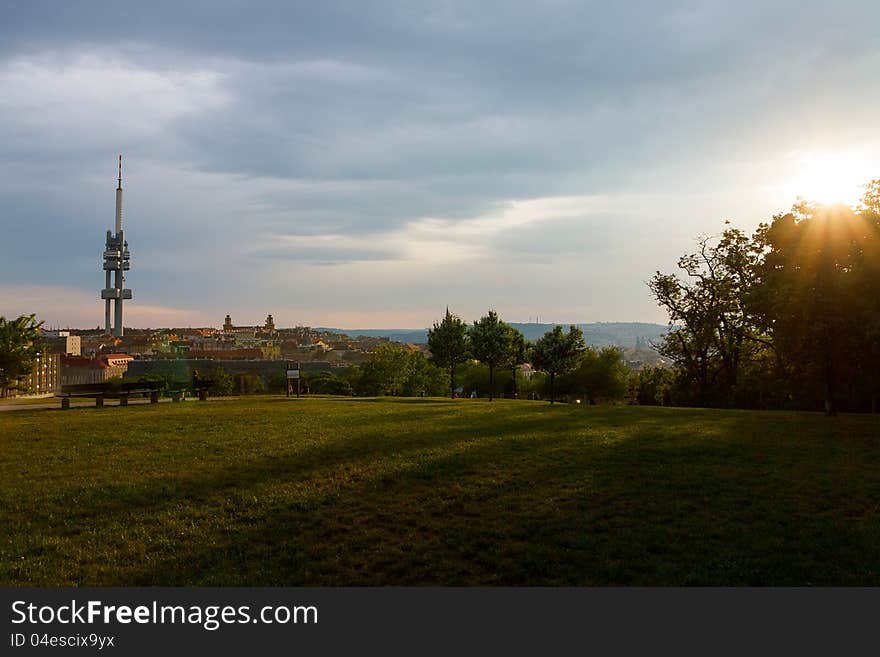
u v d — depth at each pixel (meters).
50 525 12.94
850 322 24.98
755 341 47.06
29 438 21.73
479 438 21.30
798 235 27.66
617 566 10.62
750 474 15.88
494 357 55.22
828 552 11.02
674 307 54.88
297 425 24.78
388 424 25.16
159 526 12.80
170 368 148.62
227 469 17.05
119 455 18.86
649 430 23.28
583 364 81.56
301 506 13.84
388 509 13.57
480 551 11.44
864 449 19.12
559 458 17.89
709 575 10.36
